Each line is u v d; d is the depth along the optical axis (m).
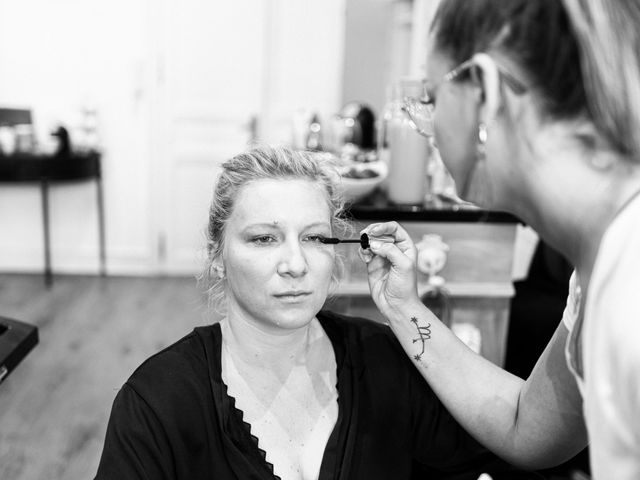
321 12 4.09
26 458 2.22
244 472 0.85
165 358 0.89
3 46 4.01
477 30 0.54
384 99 4.12
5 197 4.20
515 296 2.25
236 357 0.89
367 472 0.93
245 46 4.12
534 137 0.53
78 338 3.23
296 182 0.87
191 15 4.06
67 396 2.65
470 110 0.56
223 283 0.98
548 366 0.82
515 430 0.87
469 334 1.87
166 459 0.84
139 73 4.08
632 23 0.49
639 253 0.49
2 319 1.14
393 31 3.93
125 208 4.26
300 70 4.19
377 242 0.91
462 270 1.83
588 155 0.52
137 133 4.16
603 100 0.49
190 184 4.25
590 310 0.52
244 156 0.90
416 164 1.82
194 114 4.16
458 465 1.00
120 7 4.01
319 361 0.93
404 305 0.92
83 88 4.08
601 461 0.52
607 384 0.51
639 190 0.52
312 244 0.88
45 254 4.01
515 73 0.52
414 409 0.98
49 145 4.06
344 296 1.77
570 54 0.50
